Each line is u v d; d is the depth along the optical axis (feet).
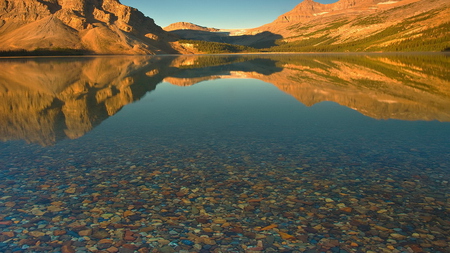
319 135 41.73
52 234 18.97
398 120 49.70
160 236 18.71
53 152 35.70
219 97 77.15
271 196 24.11
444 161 30.94
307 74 130.62
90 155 34.47
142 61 281.95
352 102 66.54
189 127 47.32
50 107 64.85
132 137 41.93
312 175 28.14
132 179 27.66
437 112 54.49
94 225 20.07
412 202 22.88
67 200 23.71
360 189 25.18
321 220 20.54
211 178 27.73
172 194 24.61
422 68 143.02
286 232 19.12
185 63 242.78
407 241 18.12
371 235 18.78
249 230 19.40
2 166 31.12
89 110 61.93
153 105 67.15
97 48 603.26
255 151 35.27
